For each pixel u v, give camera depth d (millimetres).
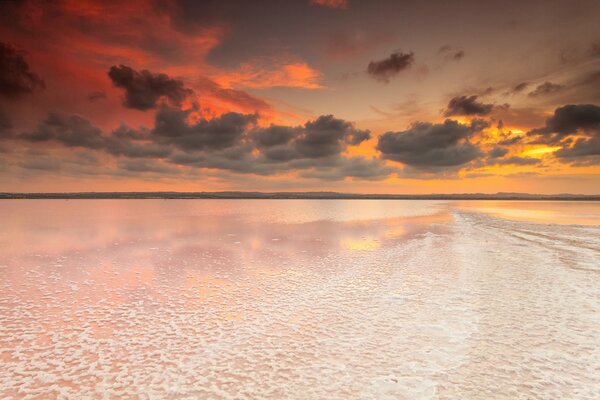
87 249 16812
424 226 27844
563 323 7219
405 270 12117
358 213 50344
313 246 17609
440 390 4965
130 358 5879
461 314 7797
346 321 7469
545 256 14359
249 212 54188
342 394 4887
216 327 7172
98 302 8750
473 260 13672
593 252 15219
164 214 47438
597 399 4730
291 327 7172
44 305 8508
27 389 4996
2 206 85375
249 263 13461
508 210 58094
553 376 5281
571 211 53281
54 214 47312
